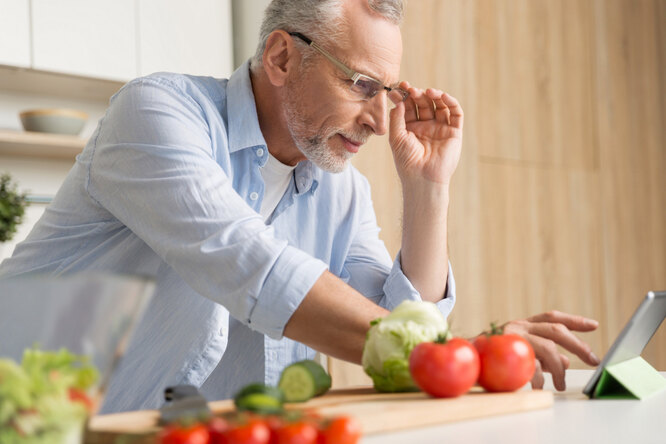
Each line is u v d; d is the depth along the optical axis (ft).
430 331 3.10
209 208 3.83
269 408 2.14
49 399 1.67
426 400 2.88
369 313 3.48
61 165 9.30
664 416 2.90
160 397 4.71
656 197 14.35
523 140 12.13
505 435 2.48
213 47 9.59
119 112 4.32
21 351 1.70
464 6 11.41
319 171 5.45
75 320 1.70
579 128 13.07
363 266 5.53
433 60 10.95
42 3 8.31
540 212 12.30
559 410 3.06
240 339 5.28
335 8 4.54
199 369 4.68
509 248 11.78
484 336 3.16
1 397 1.64
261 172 5.13
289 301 3.51
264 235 3.67
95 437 2.34
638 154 14.08
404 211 5.00
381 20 4.56
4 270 5.03
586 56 13.28
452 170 5.02
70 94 9.34
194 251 3.74
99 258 4.83
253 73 4.97
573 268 12.76
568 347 3.74
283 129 4.95
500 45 11.87
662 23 14.78
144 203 4.05
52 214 4.91
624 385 3.41
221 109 4.86
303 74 4.62
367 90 4.59
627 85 13.98
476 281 11.28
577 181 12.96
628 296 13.65
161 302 4.75
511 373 3.06
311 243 5.42
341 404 2.79
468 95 11.37
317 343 3.52
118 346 1.77
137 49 8.96
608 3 13.75
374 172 10.20
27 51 8.21
